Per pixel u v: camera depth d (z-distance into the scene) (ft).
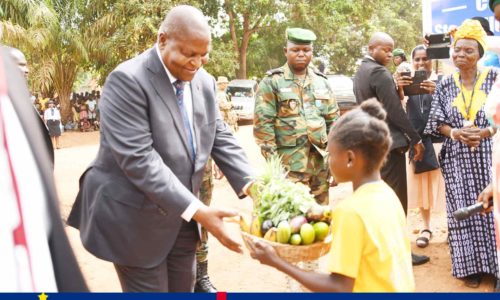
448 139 13.24
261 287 13.48
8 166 3.19
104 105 7.89
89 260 15.67
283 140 13.44
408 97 15.89
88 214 8.32
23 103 3.67
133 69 7.84
